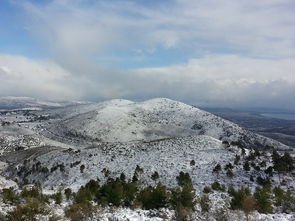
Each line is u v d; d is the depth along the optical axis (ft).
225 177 151.94
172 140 269.23
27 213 41.39
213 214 49.57
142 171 175.83
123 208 58.54
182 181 133.90
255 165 173.27
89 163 230.27
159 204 63.16
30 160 308.81
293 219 47.11
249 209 51.78
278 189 89.45
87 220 42.80
